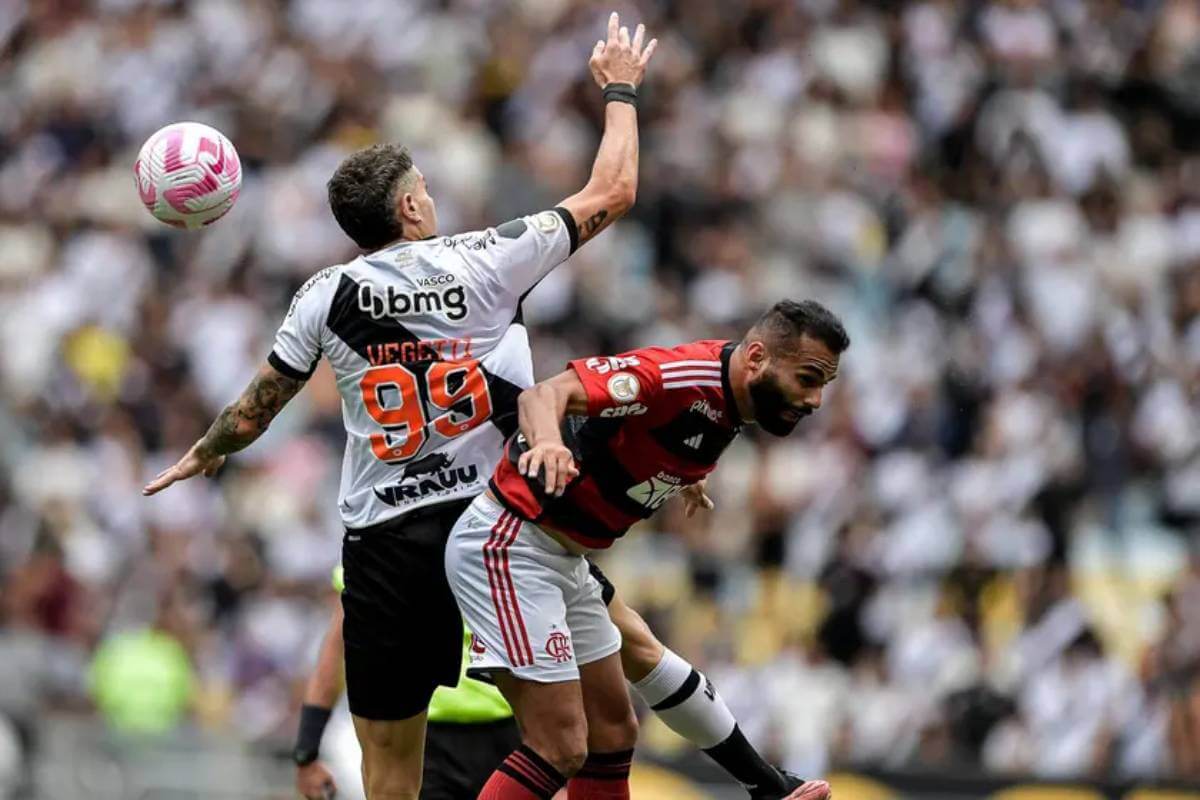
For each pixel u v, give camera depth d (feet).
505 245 70.18
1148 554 162.61
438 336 69.72
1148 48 216.33
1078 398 172.55
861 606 154.30
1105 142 206.28
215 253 205.67
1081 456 167.63
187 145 72.02
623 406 67.92
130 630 164.25
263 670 161.99
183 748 140.46
